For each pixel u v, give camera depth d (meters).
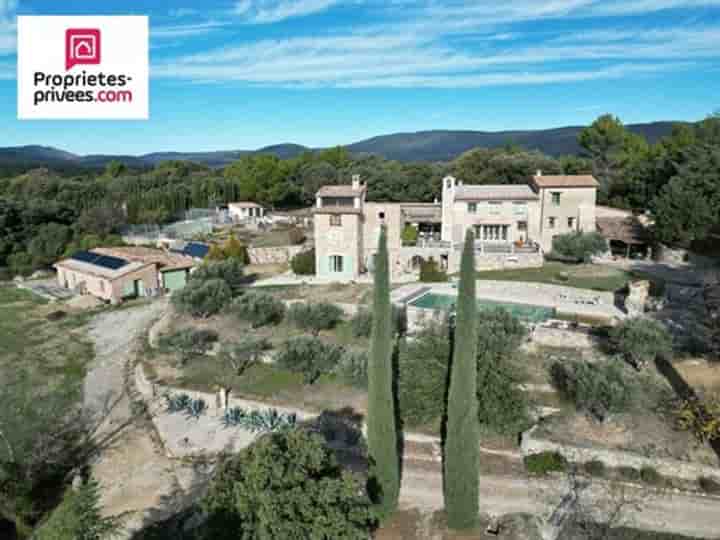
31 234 63.56
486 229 51.41
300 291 40.62
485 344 21.16
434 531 15.83
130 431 22.92
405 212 57.22
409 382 20.94
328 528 11.05
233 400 24.36
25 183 91.38
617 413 20.39
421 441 20.39
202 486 18.47
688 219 44.97
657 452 18.39
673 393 22.00
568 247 45.34
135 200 79.88
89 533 13.38
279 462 11.76
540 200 50.12
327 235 44.31
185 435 22.16
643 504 16.55
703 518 15.98
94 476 19.48
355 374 24.66
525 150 87.12
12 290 52.62
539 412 21.11
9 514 17.78
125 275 45.44
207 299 35.69
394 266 47.28
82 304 44.34
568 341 27.08
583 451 18.61
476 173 75.94
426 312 31.22
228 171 111.00
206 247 57.69
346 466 19.31
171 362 30.06
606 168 75.69
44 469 19.84
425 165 85.94
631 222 52.41
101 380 28.95
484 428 20.25
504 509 16.70
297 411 22.84
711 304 29.23
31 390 26.61
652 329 23.98
